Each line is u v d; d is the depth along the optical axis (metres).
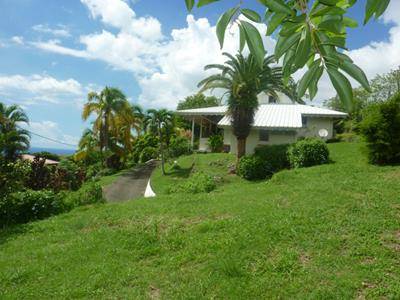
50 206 10.74
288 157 15.16
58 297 4.81
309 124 24.80
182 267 5.45
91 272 5.48
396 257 5.10
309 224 6.41
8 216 9.94
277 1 1.04
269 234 6.15
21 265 5.97
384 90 28.00
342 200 7.64
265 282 4.71
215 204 8.80
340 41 1.10
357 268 4.85
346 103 1.07
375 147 11.45
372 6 1.00
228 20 1.08
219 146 25.05
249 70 15.91
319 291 4.37
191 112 25.28
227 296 4.46
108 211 9.30
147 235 6.89
